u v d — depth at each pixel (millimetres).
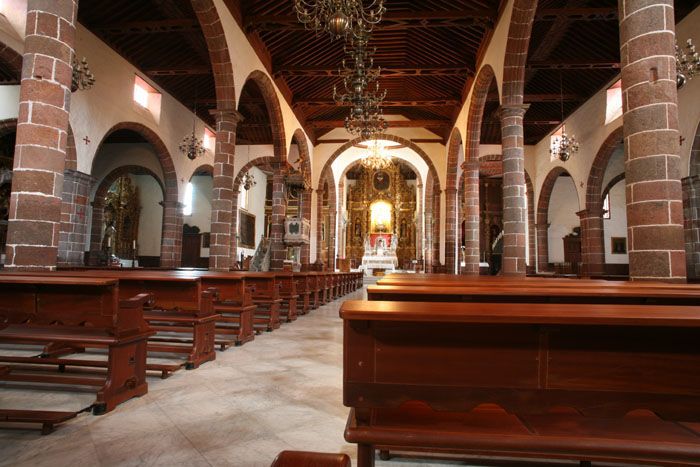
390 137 23578
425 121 21500
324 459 1151
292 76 16703
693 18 11492
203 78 16797
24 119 5535
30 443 2979
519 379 1987
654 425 2252
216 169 11875
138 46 14391
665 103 5066
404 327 2029
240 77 12602
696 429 2203
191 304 5137
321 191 23906
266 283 8039
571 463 2811
